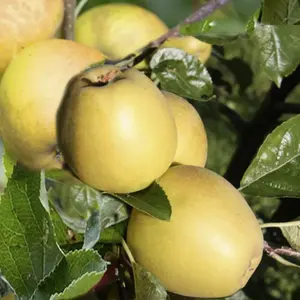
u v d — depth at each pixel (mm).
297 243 414
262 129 565
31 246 300
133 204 345
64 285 290
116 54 423
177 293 363
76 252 289
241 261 347
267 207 557
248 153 557
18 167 302
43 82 351
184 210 348
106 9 429
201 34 412
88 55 363
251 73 603
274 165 420
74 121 330
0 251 302
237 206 357
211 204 351
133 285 381
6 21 356
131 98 329
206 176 366
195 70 427
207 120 675
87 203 358
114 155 328
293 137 418
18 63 357
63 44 363
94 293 370
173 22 467
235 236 347
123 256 379
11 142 364
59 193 357
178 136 385
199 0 462
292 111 567
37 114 350
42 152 361
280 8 421
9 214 300
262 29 405
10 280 303
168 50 422
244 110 721
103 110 324
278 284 621
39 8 364
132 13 430
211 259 344
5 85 357
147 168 337
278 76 403
